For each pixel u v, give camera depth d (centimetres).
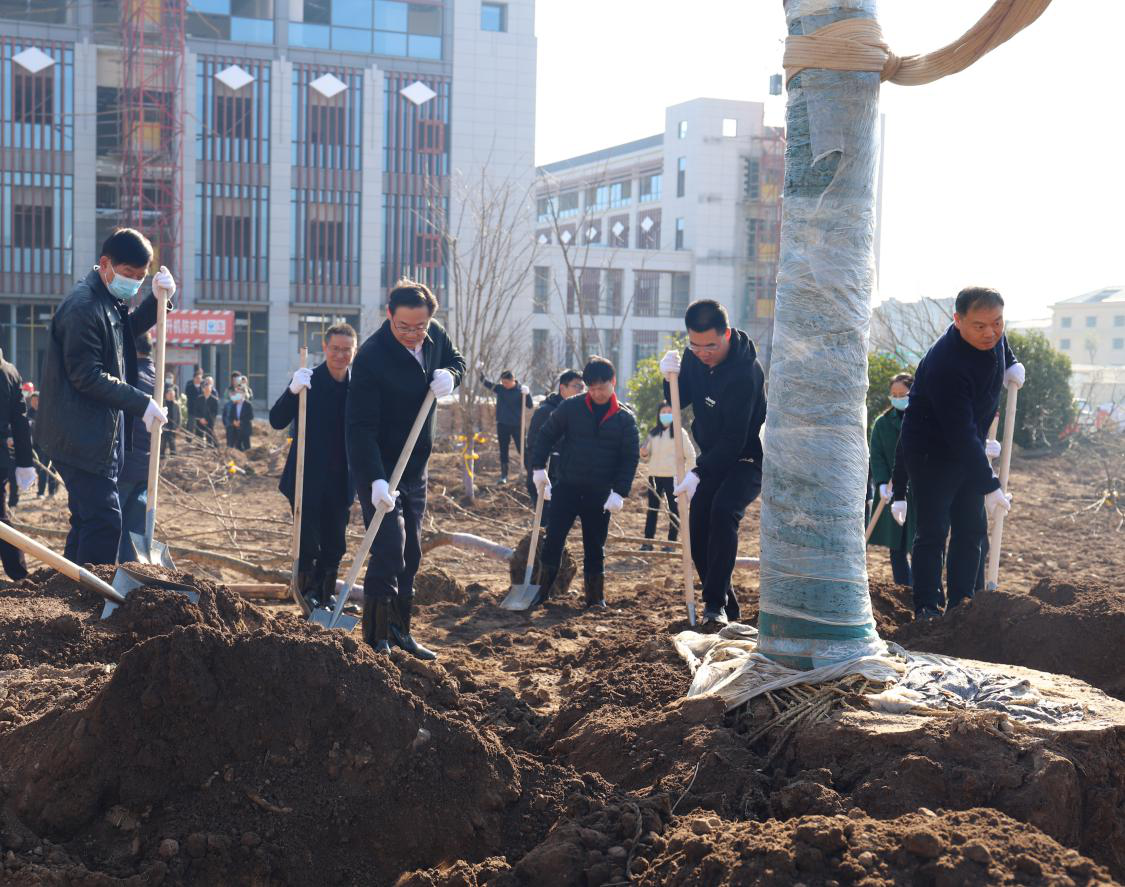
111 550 598
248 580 841
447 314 4025
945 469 595
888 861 273
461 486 1592
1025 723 349
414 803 345
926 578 600
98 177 4122
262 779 340
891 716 363
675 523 1063
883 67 409
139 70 3972
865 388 419
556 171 7812
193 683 342
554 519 791
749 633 492
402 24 4356
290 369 4338
